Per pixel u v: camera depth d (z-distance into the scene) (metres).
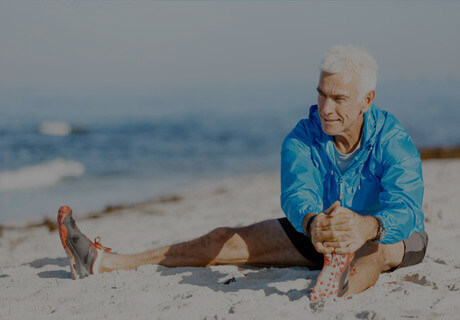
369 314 2.41
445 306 2.59
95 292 3.05
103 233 5.82
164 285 3.15
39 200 11.30
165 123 33.44
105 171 15.16
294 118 37.78
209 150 20.64
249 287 3.06
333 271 2.60
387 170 2.80
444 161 12.37
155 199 10.19
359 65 2.61
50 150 20.70
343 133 2.80
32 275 3.71
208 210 7.41
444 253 3.71
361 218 2.50
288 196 2.85
